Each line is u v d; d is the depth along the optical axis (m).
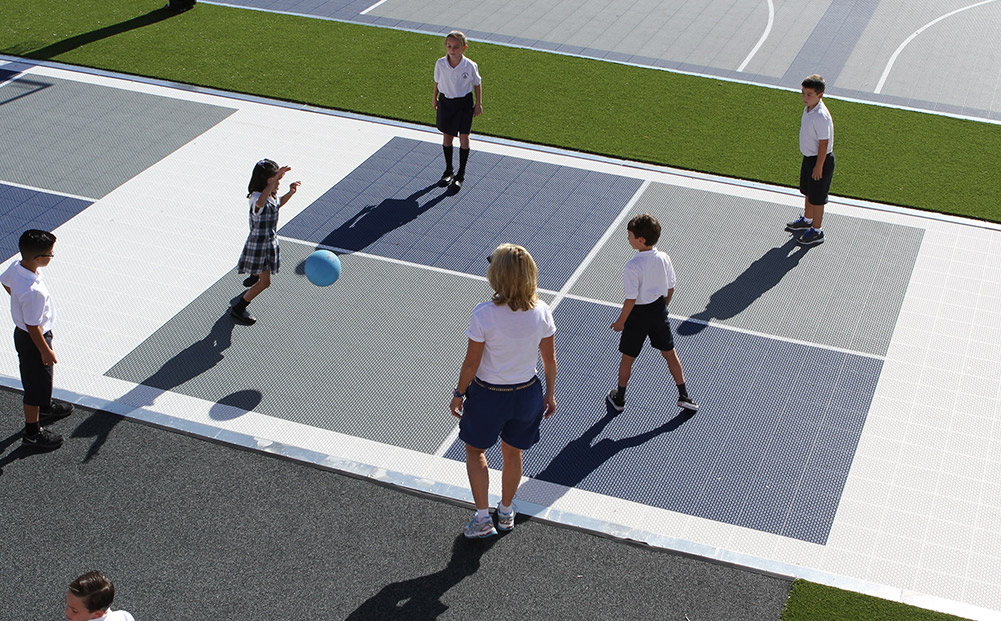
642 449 7.34
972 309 9.22
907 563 6.37
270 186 8.12
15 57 14.61
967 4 17.97
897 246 10.26
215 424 7.43
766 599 5.99
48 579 5.99
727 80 14.57
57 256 9.67
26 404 6.90
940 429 7.64
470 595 5.95
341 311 8.95
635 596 5.98
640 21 17.02
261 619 5.76
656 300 7.20
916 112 13.62
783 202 11.07
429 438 7.39
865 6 17.88
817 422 7.68
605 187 11.34
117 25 16.03
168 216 10.48
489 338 5.58
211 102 13.29
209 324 8.70
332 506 6.64
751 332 8.77
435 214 10.70
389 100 13.51
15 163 11.49
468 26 16.53
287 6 17.25
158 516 6.50
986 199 11.30
